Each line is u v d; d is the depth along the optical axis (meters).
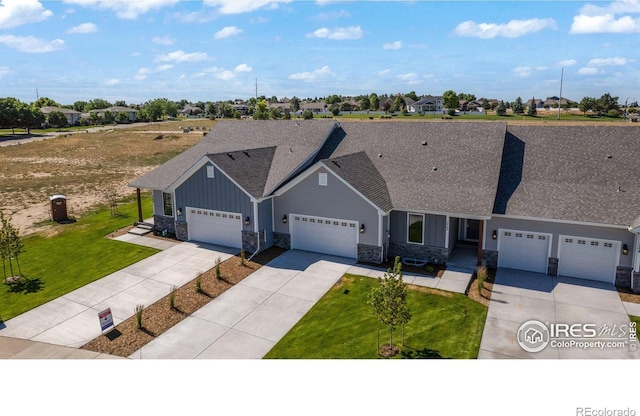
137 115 136.75
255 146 27.08
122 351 13.30
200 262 20.45
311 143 25.53
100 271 19.56
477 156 21.36
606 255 17.55
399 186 21.12
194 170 22.48
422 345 13.43
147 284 18.12
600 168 19.28
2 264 20.66
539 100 175.38
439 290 17.23
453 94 132.50
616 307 15.70
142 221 26.27
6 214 30.41
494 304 16.09
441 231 19.56
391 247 20.78
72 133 94.44
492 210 18.56
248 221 21.44
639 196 17.61
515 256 19.14
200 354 13.08
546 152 20.80
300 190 21.31
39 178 45.12
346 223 20.50
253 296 16.97
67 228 26.53
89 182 42.94
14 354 13.17
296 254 21.34
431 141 23.20
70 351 13.31
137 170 50.75
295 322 15.01
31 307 16.28
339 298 16.72
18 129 108.12
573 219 17.41
